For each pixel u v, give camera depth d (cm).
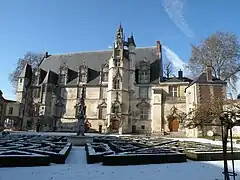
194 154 1370
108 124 4378
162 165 1160
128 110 4494
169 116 4244
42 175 884
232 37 4162
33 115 5000
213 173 968
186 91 4206
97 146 1766
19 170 962
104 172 959
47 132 4344
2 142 1834
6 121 5150
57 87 5116
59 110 4953
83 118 2455
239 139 2639
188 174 943
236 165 1187
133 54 4847
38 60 6225
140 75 4750
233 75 4000
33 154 1139
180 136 3800
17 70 5959
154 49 5275
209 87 3700
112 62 4688
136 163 1185
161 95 4406
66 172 947
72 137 2192
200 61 4397
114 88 4534
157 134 3997
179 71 4797
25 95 5222
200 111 905
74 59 5691
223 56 4150
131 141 2378
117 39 4872
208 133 3459
